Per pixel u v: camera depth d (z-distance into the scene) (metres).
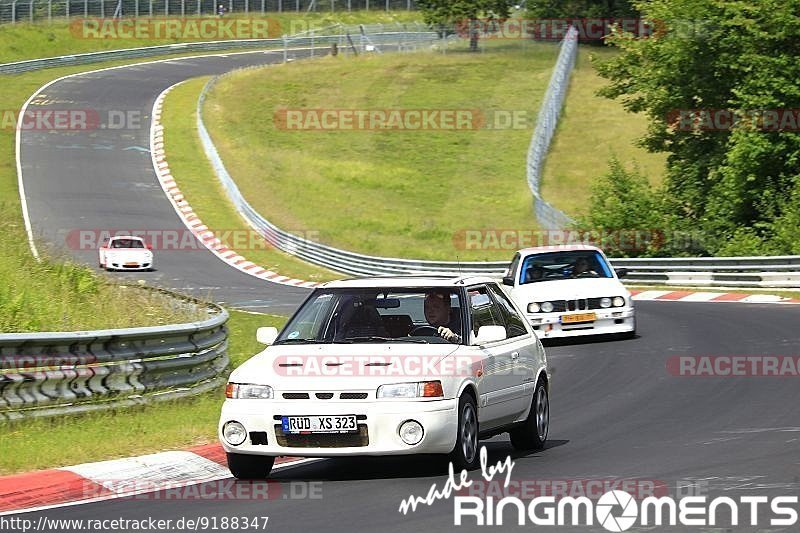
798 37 84.69
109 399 30.61
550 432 28.92
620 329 48.62
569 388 36.97
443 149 148.88
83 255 99.06
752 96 82.56
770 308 58.06
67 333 29.25
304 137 155.12
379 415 21.64
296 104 172.50
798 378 36.41
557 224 95.38
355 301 24.52
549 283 49.66
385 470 23.52
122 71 196.12
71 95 171.00
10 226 55.31
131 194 124.38
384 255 103.62
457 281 24.80
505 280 51.69
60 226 109.69
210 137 151.00
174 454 25.38
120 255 93.38
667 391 35.16
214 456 25.52
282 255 104.88
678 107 91.19
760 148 80.75
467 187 133.38
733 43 86.31
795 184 79.38
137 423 29.09
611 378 38.53
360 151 148.50
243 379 22.55
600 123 154.88
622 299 48.72
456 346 23.34
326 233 111.62
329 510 19.52
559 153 143.25
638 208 85.19
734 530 17.39
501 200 127.62
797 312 55.19
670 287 75.56
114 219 113.88
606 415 31.25
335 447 21.77
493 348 24.45
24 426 27.78
